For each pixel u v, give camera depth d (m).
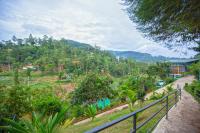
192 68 28.45
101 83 21.78
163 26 4.61
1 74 75.12
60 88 33.97
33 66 102.88
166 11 3.95
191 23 4.07
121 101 20.41
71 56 114.75
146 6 3.93
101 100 20.55
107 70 90.00
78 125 11.58
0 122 8.29
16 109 9.26
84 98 20.55
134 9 4.62
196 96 14.09
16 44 136.62
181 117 8.18
